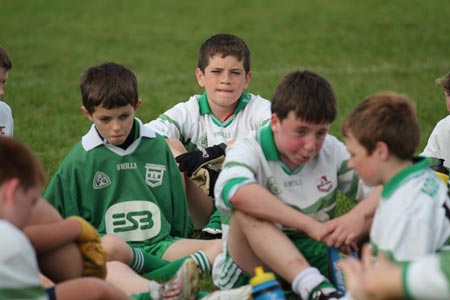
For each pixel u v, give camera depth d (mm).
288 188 17359
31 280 12727
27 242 12867
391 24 61375
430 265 11820
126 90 19578
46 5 75875
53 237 15016
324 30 60969
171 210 21141
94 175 20406
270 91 41750
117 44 58688
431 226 14242
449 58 49031
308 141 16297
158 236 20500
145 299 16703
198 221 22688
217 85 22547
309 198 17422
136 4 76688
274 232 16438
